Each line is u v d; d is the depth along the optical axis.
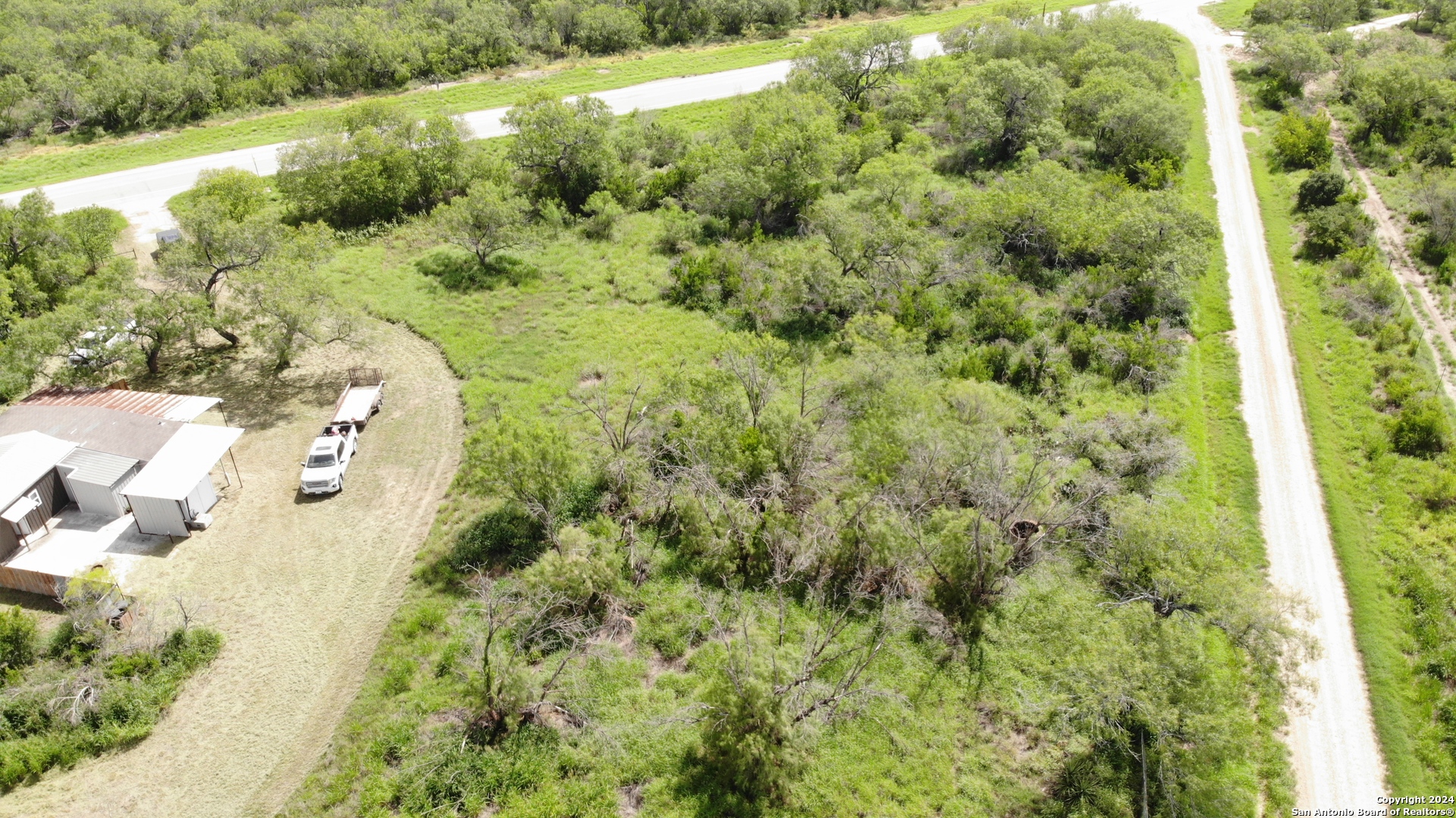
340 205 57.81
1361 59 80.62
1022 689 27.42
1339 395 41.84
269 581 31.23
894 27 76.81
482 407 40.47
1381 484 36.38
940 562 29.91
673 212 58.56
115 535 32.88
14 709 25.45
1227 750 23.41
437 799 24.19
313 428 39.28
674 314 48.28
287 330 41.34
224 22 88.06
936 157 68.06
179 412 36.00
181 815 23.94
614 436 34.38
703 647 28.55
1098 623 26.84
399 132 59.12
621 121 72.44
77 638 27.33
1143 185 61.50
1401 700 28.08
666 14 98.69
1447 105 69.12
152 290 47.00
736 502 31.45
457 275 51.66
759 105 65.62
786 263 48.56
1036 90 66.00
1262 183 63.75
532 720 26.02
